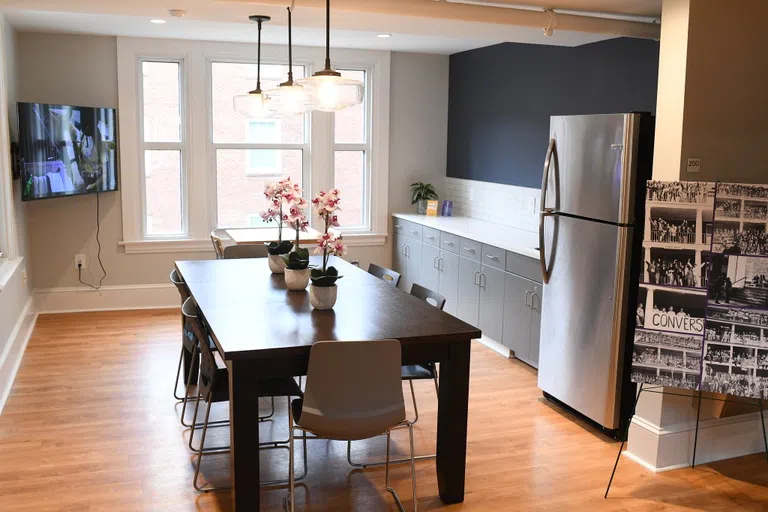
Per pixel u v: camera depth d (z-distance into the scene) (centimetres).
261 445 399
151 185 707
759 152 373
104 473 361
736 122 365
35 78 654
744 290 333
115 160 678
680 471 379
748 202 330
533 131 624
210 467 370
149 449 390
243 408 298
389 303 381
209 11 451
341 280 443
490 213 696
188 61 688
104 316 674
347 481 360
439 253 663
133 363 536
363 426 301
